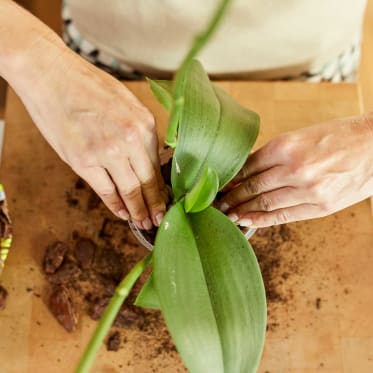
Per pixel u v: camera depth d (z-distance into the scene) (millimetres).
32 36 758
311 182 774
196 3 875
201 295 725
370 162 784
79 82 757
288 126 958
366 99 1348
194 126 758
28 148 950
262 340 717
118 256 916
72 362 880
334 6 900
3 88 1240
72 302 896
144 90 965
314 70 1016
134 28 927
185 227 758
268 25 904
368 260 917
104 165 767
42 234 922
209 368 709
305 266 914
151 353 887
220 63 974
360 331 894
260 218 828
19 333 886
